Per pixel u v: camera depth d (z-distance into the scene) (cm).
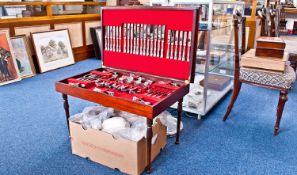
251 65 208
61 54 386
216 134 204
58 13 424
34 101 259
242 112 245
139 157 150
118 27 190
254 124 221
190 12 159
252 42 403
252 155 177
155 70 181
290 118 234
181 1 212
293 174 158
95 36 434
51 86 304
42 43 359
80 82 170
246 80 210
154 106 133
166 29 171
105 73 191
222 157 174
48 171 157
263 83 204
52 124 214
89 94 155
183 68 169
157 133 166
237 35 202
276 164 167
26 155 172
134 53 188
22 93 280
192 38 161
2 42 311
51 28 375
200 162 168
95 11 470
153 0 229
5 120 219
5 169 158
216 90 271
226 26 261
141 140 148
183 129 210
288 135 204
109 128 159
